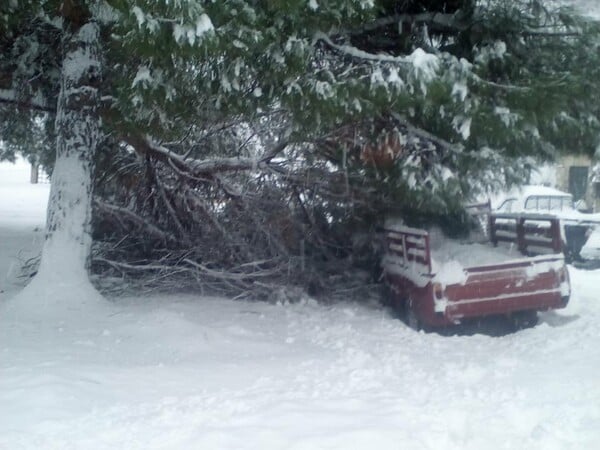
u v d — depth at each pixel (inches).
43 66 457.1
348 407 223.6
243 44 319.3
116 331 328.2
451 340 343.6
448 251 403.2
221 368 277.3
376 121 395.2
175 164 435.8
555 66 393.1
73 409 222.8
